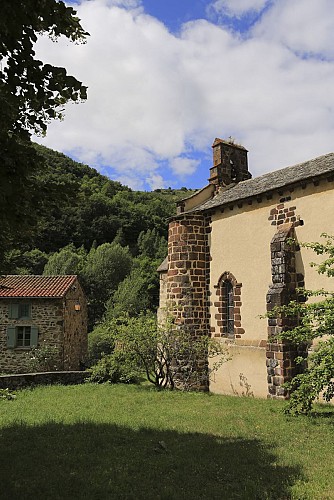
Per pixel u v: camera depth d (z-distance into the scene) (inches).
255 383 516.1
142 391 551.5
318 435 309.0
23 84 170.2
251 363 524.4
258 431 326.0
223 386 561.0
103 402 463.8
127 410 418.6
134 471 240.5
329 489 212.8
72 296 981.2
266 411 396.8
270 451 273.1
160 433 325.1
